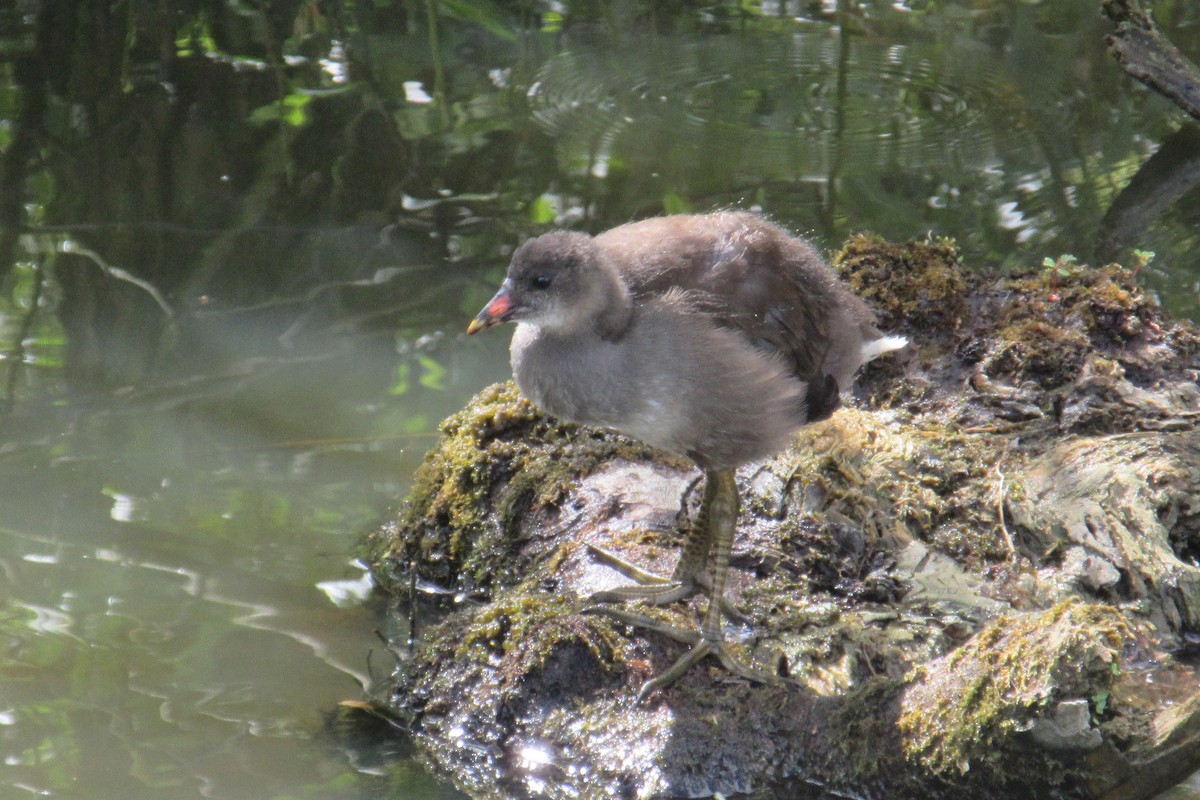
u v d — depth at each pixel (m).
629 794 7.10
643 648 7.68
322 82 15.26
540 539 8.82
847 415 9.24
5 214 13.10
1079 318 10.01
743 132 14.18
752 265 7.67
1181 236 12.34
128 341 11.59
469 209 13.13
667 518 8.70
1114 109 14.66
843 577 8.23
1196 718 6.51
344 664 8.21
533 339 7.59
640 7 17.05
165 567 9.04
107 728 7.50
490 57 15.88
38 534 9.30
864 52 15.92
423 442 10.48
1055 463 8.91
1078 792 6.63
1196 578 8.18
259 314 12.00
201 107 14.77
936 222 12.60
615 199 13.06
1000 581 8.15
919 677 7.11
